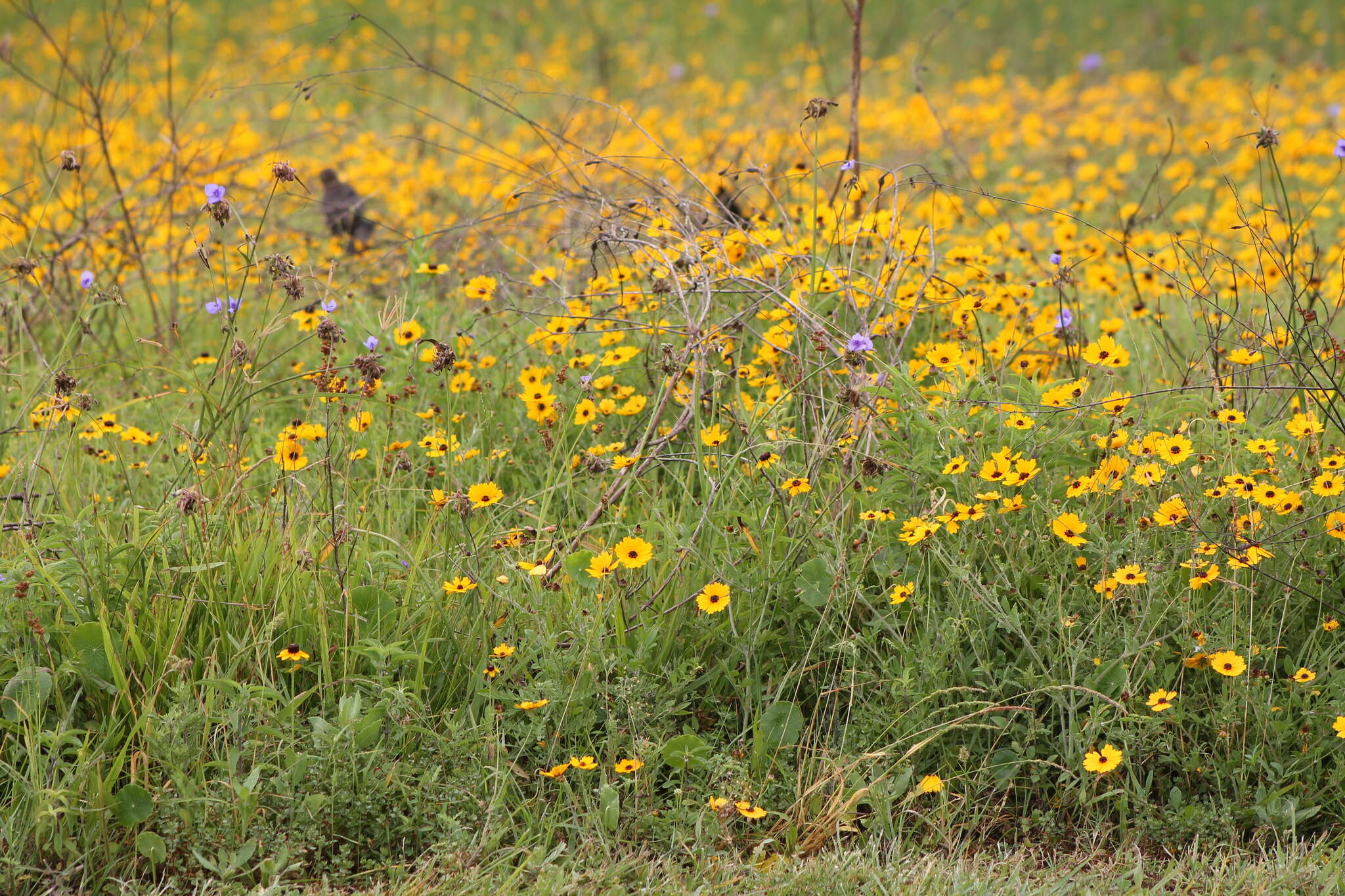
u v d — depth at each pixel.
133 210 12.36
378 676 5.77
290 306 10.59
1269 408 8.02
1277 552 6.52
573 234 10.15
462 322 9.20
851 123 10.78
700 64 29.78
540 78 24.78
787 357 8.02
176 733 5.33
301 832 5.30
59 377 6.76
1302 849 5.50
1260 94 23.08
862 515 6.41
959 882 5.17
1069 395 7.05
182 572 6.12
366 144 16.25
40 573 5.92
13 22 29.39
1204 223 12.84
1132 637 5.96
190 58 28.20
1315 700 6.08
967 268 9.34
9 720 5.41
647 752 5.65
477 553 6.39
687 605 6.43
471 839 5.32
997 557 6.39
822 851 5.44
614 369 8.65
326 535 6.71
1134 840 5.66
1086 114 22.64
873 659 6.35
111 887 5.19
